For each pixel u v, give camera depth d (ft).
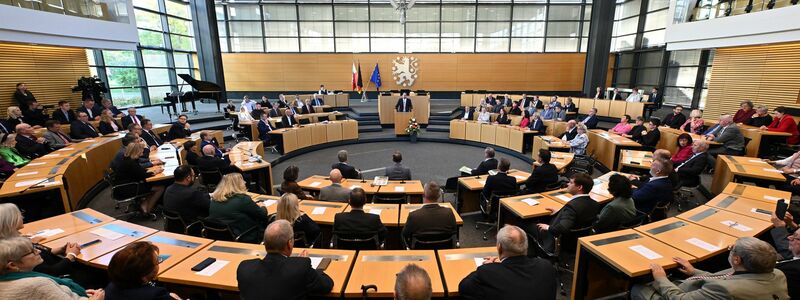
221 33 67.00
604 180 19.19
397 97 49.39
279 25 66.85
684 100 54.34
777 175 18.71
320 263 9.98
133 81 52.42
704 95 50.70
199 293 9.91
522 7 65.87
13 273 7.00
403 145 42.50
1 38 24.89
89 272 10.73
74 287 8.14
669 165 14.80
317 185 19.61
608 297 10.95
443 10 66.59
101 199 22.72
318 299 9.12
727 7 33.19
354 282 9.18
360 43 68.33
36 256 7.54
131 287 6.79
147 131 28.81
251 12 66.13
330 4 66.13
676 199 21.71
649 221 14.94
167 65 58.90
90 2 33.22
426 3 66.18
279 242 7.93
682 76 54.44
